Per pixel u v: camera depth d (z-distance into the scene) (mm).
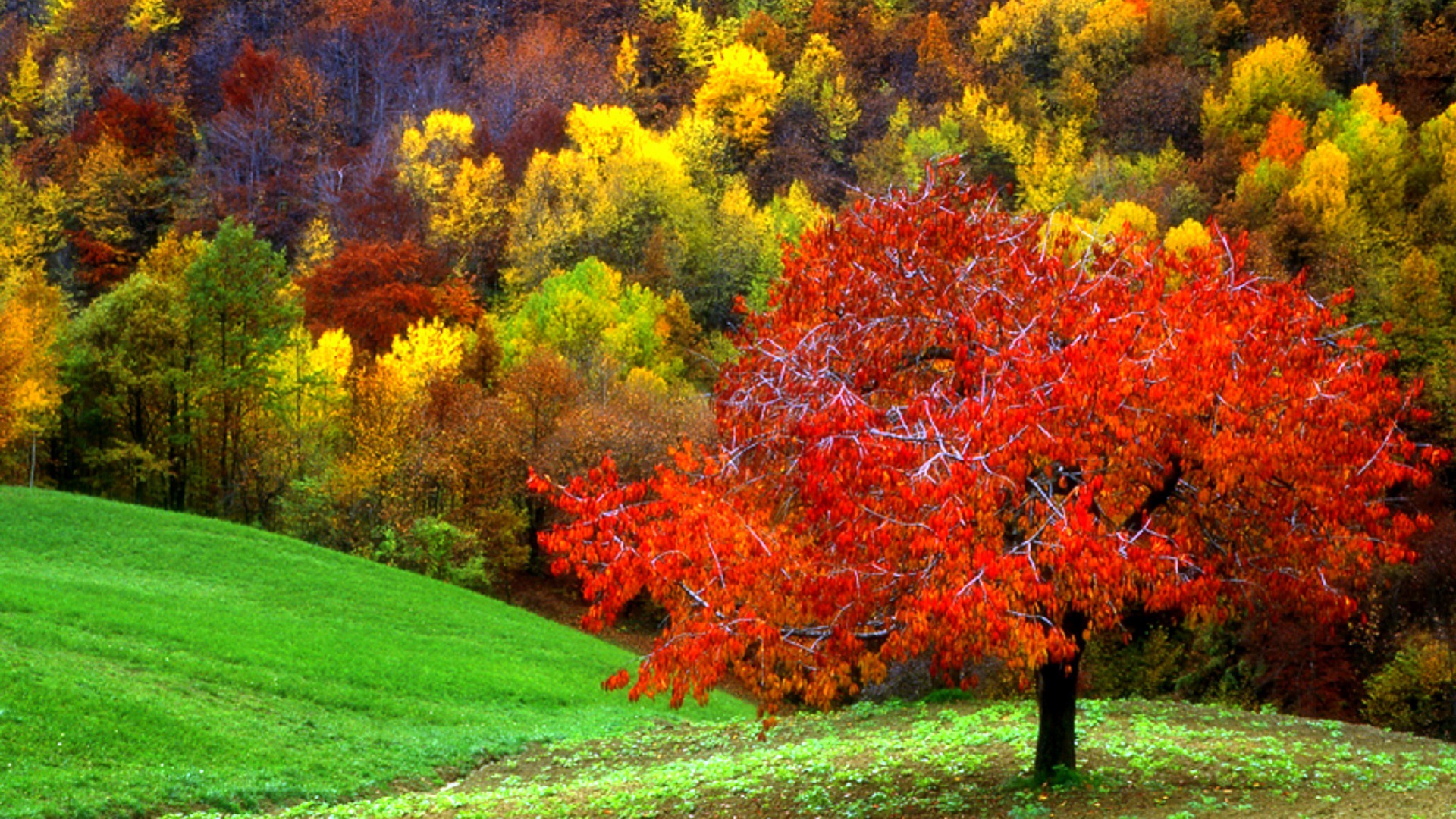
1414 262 66500
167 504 72438
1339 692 47594
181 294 69188
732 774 23531
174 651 34094
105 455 63406
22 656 29516
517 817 21281
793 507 16812
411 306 97812
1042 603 14578
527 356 80875
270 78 181500
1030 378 15242
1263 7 151375
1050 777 18406
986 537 14914
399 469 66312
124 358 64875
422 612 47312
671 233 118438
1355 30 138375
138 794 23828
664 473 17328
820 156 151625
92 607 36281
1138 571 15148
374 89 189750
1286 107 112312
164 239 81750
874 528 14336
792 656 15828
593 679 43469
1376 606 46688
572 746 32125
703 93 161750
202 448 69812
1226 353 16062
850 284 18000
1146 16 155625
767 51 183750
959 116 137625
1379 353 17094
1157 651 50594
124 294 65938
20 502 50594
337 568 51125
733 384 18328
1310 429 16375
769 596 15719
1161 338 16438
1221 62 152125
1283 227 83062
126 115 161500
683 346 91688
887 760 22766
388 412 67812
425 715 34250
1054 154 124500
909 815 17734
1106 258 18859
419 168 142875
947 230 18344
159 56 193000
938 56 161000
